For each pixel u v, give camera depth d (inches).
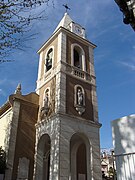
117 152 333.1
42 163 664.4
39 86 836.0
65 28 847.1
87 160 644.7
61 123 618.5
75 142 735.1
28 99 765.9
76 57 884.0
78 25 946.7
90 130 682.2
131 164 306.7
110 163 1802.4
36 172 636.1
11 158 618.5
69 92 706.2
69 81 731.4
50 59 841.5
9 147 629.0
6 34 281.4
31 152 673.6
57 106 657.0
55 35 864.3
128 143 321.4
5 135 707.4
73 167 687.7
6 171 592.4
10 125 679.1
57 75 730.8
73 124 645.9
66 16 995.9
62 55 771.4
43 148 687.1
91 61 881.5
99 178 616.7
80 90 746.8
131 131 323.3
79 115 685.9
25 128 699.4
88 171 624.7
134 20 172.6
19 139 665.6
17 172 613.3
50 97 722.8
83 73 802.8
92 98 770.2
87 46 919.7
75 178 670.5
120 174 316.5
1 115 829.8
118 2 180.7
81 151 742.5
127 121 334.6
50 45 896.3
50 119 657.6
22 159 641.6
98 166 634.8
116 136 343.6
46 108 704.4
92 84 805.2
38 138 685.3
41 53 952.9
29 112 739.4
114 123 355.6
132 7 167.3
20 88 762.8
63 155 574.6
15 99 722.8
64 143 594.2
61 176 542.3
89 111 726.5
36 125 719.7
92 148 652.1
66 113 650.2
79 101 711.1
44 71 848.3
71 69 767.7
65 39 830.5
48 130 649.6
